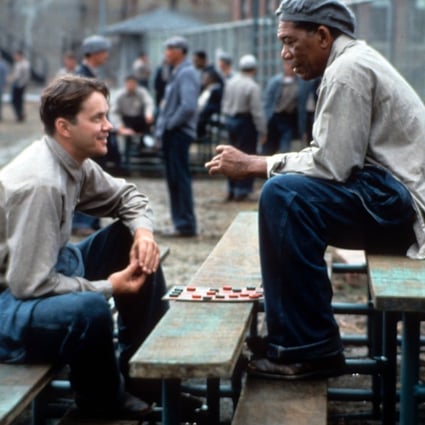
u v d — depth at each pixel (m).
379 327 11.34
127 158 36.44
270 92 30.09
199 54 35.91
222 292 8.55
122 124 35.56
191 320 7.75
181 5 128.38
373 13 25.56
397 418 10.67
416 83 22.62
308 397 7.79
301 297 8.13
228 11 127.75
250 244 10.77
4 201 8.18
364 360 10.07
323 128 8.29
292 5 8.68
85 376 8.41
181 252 20.92
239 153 8.64
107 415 8.64
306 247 8.15
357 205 8.26
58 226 8.29
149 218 9.34
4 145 49.97
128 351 9.14
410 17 22.95
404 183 8.42
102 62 21.83
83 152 8.53
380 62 8.52
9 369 8.06
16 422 10.48
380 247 8.59
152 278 9.08
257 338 8.55
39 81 114.75
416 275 7.90
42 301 8.16
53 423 10.30
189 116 22.78
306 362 8.14
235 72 47.25
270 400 7.72
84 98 8.44
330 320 8.20
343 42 8.66
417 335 7.89
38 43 130.25
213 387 9.23
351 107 8.27
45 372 8.02
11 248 8.16
